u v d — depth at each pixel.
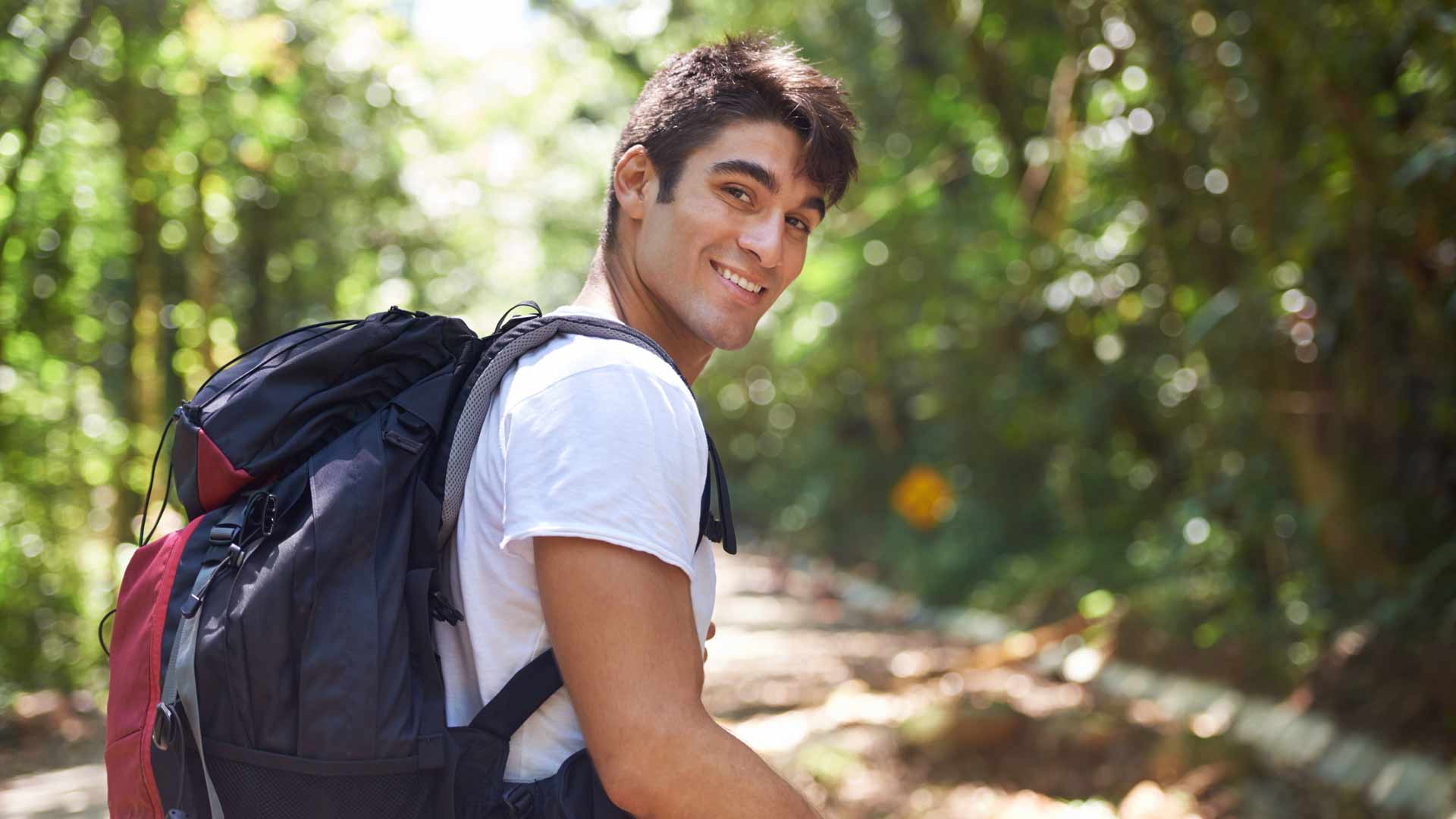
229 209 14.35
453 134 18.38
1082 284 11.95
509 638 1.48
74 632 10.84
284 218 15.74
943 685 11.30
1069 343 13.13
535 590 1.48
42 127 10.23
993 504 19.30
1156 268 10.68
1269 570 10.47
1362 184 7.38
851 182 1.73
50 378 11.12
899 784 7.69
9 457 10.80
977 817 7.00
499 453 1.49
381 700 1.39
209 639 1.40
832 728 9.26
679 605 1.40
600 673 1.35
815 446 26.55
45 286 10.59
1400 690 7.36
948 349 17.22
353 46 14.23
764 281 1.67
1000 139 13.00
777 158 1.64
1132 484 14.77
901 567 21.95
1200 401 10.80
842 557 26.62
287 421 1.54
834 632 18.38
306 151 14.69
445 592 1.50
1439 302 7.59
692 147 1.65
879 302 18.30
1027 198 12.03
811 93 1.68
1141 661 10.97
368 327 1.62
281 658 1.40
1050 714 8.44
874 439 25.72
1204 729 8.58
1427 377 8.12
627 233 1.73
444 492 1.52
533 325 1.56
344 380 1.60
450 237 18.84
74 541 11.54
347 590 1.42
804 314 19.62
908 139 18.14
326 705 1.37
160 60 10.59
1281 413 8.78
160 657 1.44
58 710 9.68
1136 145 9.78
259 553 1.46
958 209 17.03
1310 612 9.27
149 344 13.16
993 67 12.74
